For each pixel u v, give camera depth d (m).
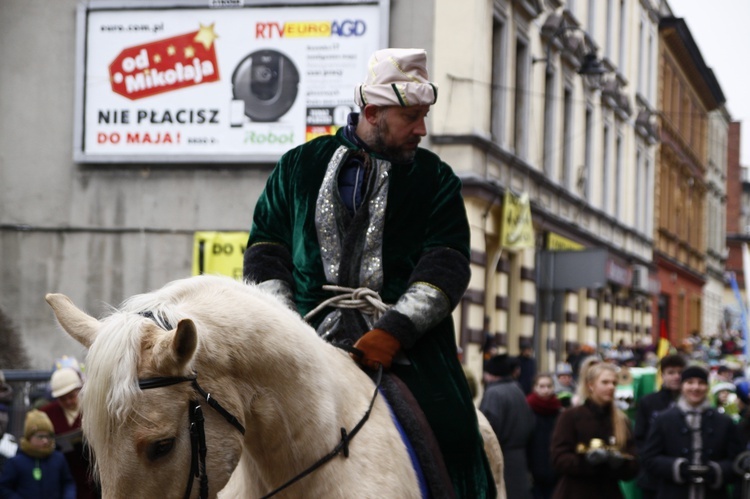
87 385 3.50
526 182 26.41
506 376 11.35
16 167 24.11
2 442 9.26
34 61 24.20
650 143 46.47
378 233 4.89
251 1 22.81
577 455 9.84
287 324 4.15
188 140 23.17
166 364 3.52
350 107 22.50
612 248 38.06
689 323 60.69
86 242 23.70
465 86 21.97
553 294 29.17
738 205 94.31
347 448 4.27
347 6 22.41
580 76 32.62
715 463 9.76
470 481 4.86
